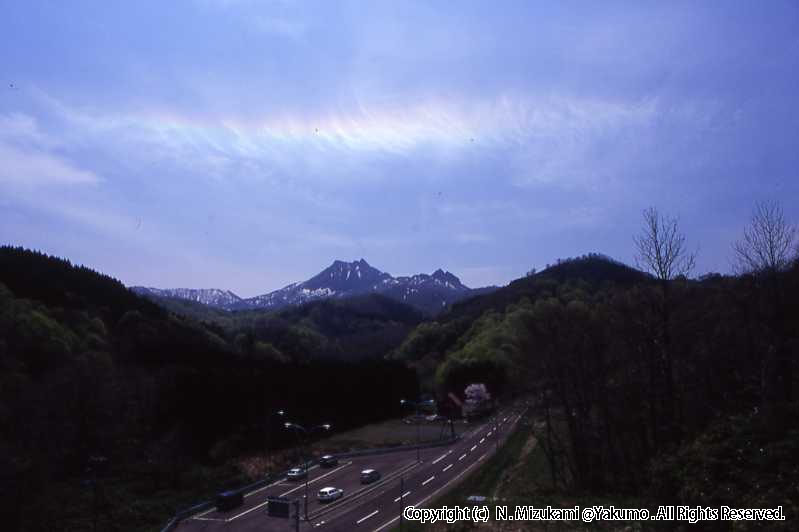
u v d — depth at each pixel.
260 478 60.06
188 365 84.56
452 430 80.94
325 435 87.81
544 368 43.88
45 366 68.00
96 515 44.78
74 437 58.19
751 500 19.14
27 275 95.81
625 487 35.44
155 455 61.47
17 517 42.62
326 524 43.00
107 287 111.06
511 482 50.72
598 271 161.50
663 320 36.97
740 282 40.72
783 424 22.42
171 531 44.22
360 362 110.62
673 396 36.44
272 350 123.31
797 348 33.66
